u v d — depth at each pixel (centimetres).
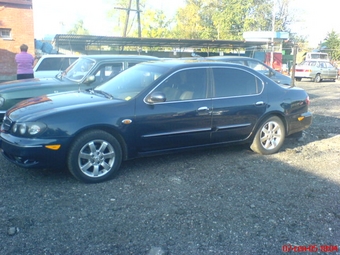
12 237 360
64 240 358
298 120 677
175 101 557
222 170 563
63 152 482
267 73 1273
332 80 2914
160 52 2875
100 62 806
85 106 506
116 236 367
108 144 507
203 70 591
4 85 763
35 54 2434
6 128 509
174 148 568
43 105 521
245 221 404
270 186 503
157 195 465
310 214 424
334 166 597
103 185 496
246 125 618
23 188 477
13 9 2291
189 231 380
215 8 5303
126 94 555
